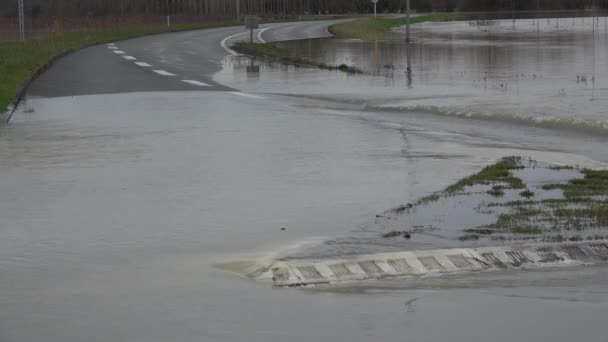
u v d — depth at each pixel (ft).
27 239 39.65
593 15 408.46
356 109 88.63
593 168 54.44
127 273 34.35
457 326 28.09
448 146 63.87
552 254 36.35
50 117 83.20
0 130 74.49
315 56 171.12
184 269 34.81
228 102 94.32
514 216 41.63
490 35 247.70
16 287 32.68
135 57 164.86
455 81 117.08
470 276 33.83
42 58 148.25
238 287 32.55
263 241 38.75
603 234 38.50
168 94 103.24
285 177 52.75
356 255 36.09
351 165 56.29
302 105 91.86
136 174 54.34
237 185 50.70
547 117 78.38
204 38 237.66
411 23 358.23
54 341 27.27
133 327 28.35
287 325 28.37
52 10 382.01
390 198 46.62
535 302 30.45
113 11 396.57
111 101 96.27
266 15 469.57
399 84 114.42
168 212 44.45
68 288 32.50
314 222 41.88
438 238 38.45
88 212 44.70
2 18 338.95
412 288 32.35
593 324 28.14
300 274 33.96
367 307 30.12
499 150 62.03
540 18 377.71
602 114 79.36
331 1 568.41
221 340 27.14
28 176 54.34
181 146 64.80
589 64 141.69
